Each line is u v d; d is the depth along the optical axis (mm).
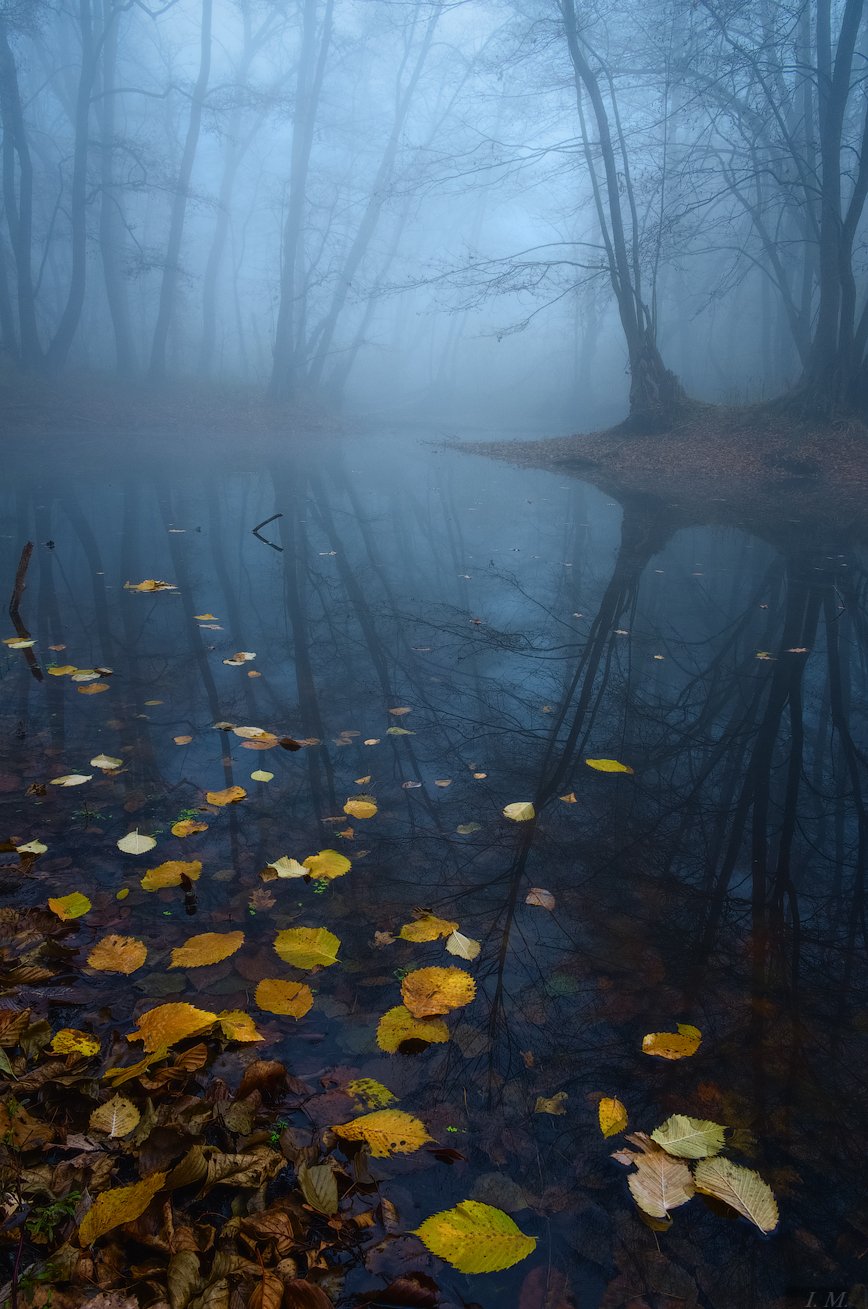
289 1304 1146
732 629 5355
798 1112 1645
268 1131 1479
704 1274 1299
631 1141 1521
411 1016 1827
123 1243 1259
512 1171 1459
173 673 4203
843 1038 1869
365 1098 1594
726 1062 1774
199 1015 1713
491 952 2119
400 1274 1249
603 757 3455
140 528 8211
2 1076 1566
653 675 4484
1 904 2199
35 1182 1339
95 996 1855
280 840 2629
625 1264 1308
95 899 2248
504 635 5148
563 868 2570
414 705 3916
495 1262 1253
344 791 3004
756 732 3771
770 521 9852
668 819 2943
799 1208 1432
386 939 2143
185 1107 1491
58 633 4824
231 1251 1246
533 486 13055
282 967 2000
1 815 2688
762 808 3068
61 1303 1150
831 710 4047
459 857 2596
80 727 3463
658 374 17781
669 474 14344
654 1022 1888
